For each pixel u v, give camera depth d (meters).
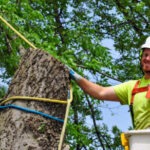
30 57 7.57
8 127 7.27
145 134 6.35
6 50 15.26
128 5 23.97
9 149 7.17
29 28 15.36
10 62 15.17
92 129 23.88
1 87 16.22
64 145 7.31
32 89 7.38
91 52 18.62
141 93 7.05
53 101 7.36
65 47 17.94
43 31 16.28
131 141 6.47
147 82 7.11
